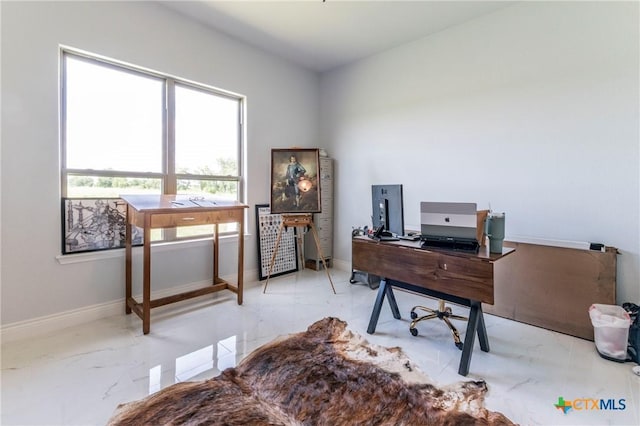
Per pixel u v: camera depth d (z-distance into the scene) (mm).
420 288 2340
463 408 1646
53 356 2113
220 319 2758
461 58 3230
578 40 2539
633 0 2301
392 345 2324
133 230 2918
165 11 3027
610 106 2418
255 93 3877
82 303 2625
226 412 1594
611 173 2432
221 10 3057
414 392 1767
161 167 3145
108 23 2674
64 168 2564
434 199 3492
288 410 1622
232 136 3770
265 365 2027
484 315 2910
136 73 2943
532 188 2812
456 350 2262
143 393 1746
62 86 2541
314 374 1922
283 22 3258
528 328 2623
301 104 4469
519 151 2877
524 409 1646
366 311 2979
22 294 2334
